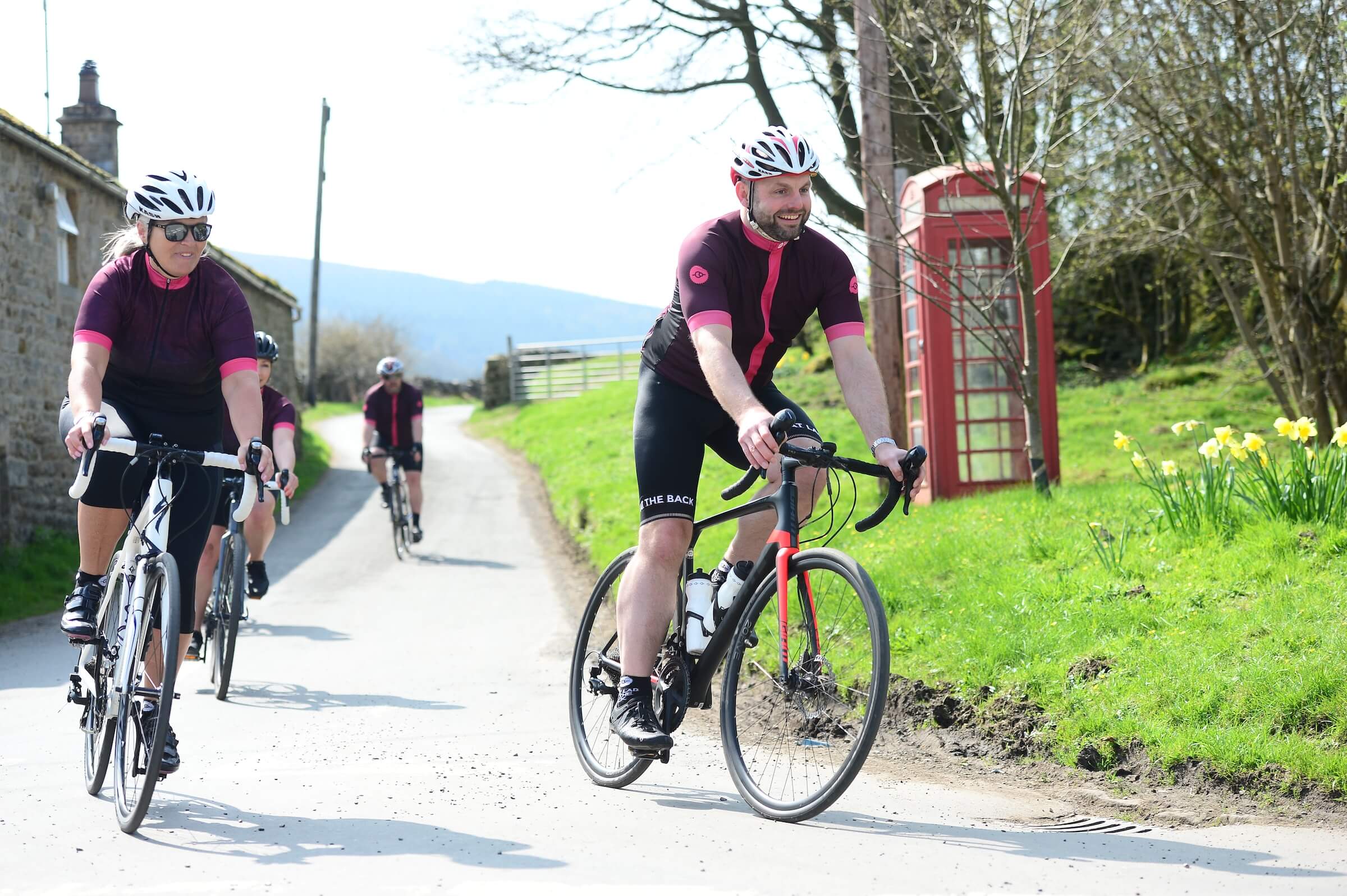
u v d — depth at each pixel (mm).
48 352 13859
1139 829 3717
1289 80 9078
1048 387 10703
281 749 4914
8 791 4215
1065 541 6715
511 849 3428
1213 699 4590
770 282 3805
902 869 3229
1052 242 12188
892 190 10578
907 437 11195
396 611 9578
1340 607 5047
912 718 5289
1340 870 3205
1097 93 9891
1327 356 9969
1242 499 6418
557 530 14953
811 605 3695
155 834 3621
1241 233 9844
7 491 12664
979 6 8141
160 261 3904
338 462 25000
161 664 3875
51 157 13703
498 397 38281
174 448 3750
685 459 3967
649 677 3971
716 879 3143
